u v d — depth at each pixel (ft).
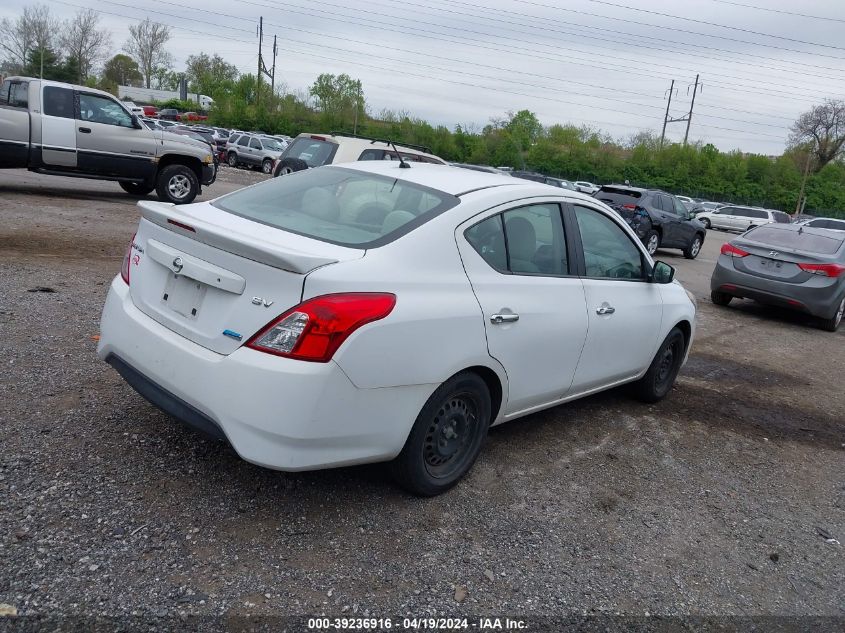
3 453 11.41
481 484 12.92
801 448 17.51
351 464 10.57
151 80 319.68
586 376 15.03
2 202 36.81
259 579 9.39
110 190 49.70
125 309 11.59
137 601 8.69
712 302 38.42
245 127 228.84
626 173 232.32
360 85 269.85
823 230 36.96
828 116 252.01
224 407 9.80
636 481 14.15
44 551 9.29
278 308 9.71
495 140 234.79
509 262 12.75
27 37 245.86
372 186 12.85
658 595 10.44
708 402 20.11
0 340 16.22
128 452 12.03
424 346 10.72
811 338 32.37
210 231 10.12
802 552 12.37
